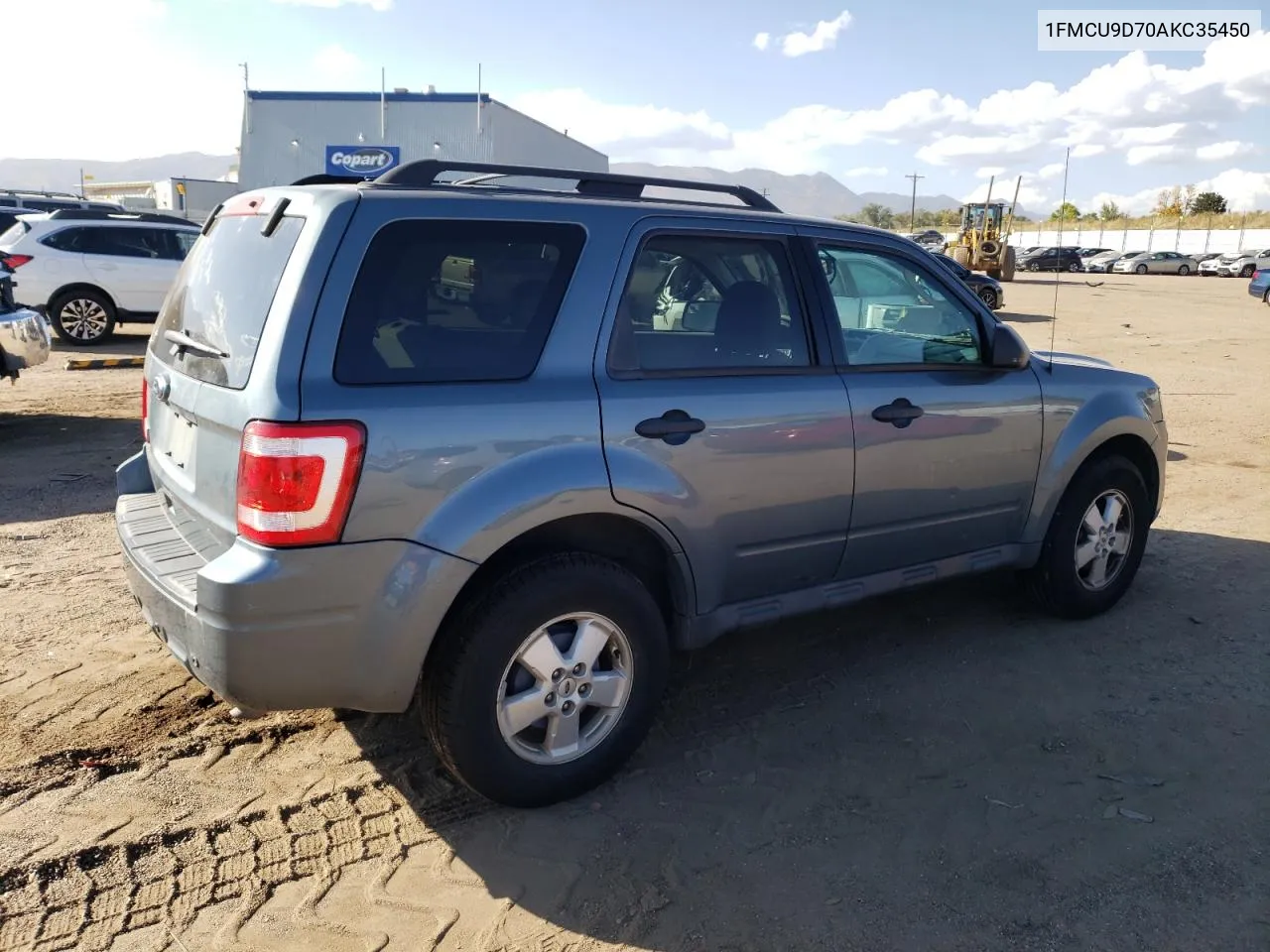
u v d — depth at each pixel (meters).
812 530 3.80
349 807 3.29
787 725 3.88
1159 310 26.12
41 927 2.71
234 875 2.94
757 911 2.83
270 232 3.11
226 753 3.60
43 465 7.61
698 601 3.57
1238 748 3.71
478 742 3.08
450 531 2.92
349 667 2.88
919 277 4.30
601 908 2.84
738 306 3.67
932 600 5.19
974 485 4.29
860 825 3.24
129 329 16.59
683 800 3.37
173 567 3.11
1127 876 2.98
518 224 3.20
